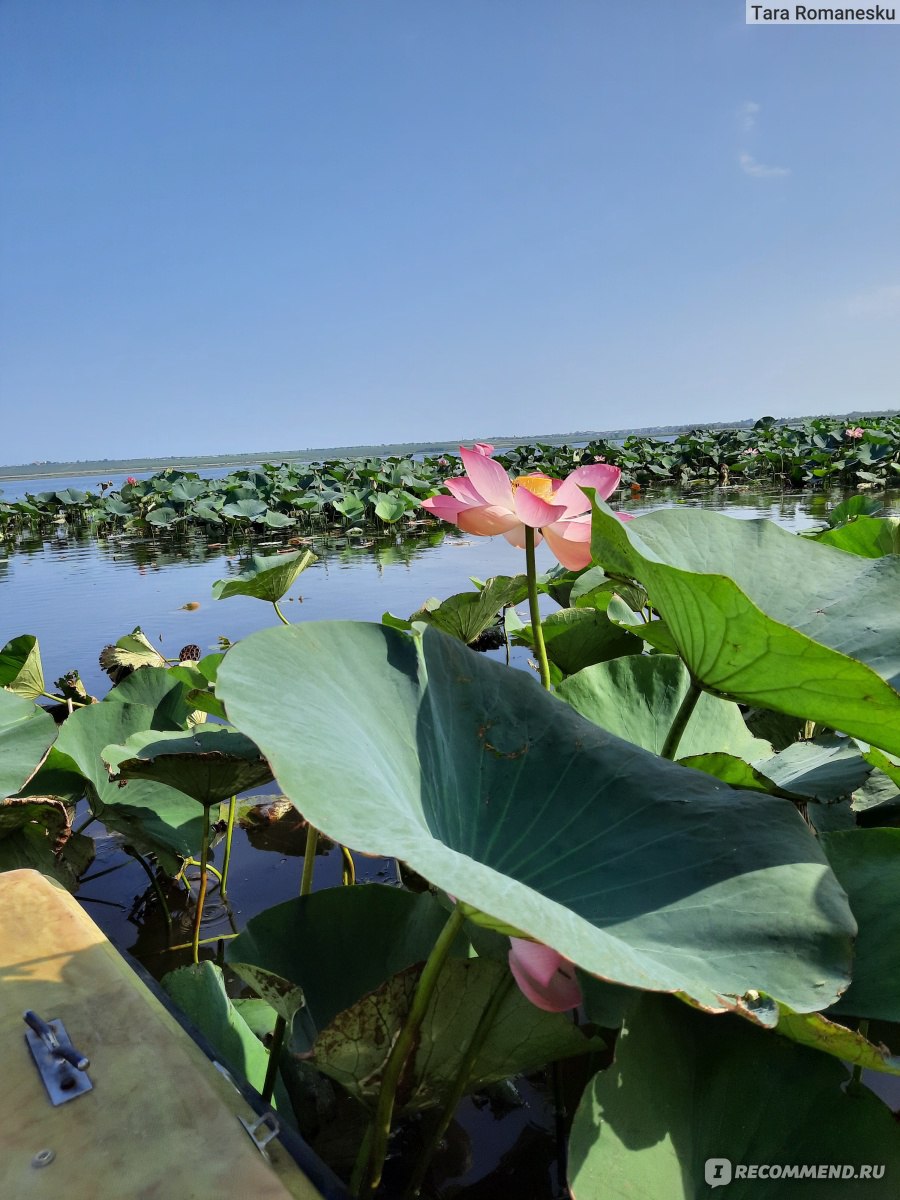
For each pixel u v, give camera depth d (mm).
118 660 4188
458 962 1002
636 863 1058
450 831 1098
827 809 1721
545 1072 1559
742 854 1043
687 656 1314
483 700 1300
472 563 9109
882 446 16375
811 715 1238
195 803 2365
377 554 10656
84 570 10250
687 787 1160
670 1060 999
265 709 991
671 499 15016
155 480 21266
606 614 2951
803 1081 1004
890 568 1603
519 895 800
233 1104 799
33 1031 867
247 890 2494
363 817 860
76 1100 783
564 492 1775
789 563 1679
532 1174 1322
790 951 924
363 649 1255
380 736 1118
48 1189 688
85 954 1026
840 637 1482
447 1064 1070
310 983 1285
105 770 2404
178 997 1437
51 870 2057
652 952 908
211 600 7297
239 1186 687
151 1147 728
